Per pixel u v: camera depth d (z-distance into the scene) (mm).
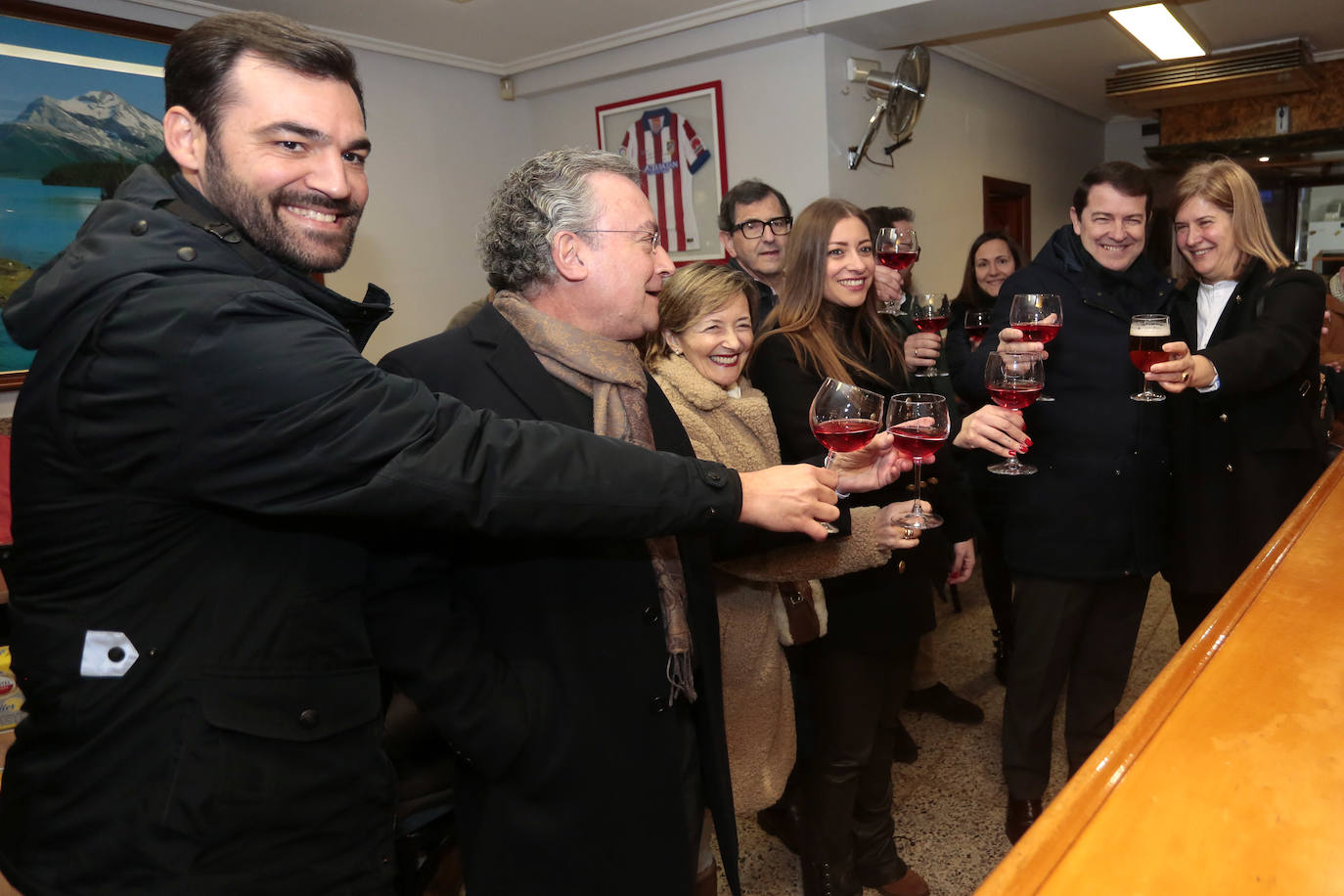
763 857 2180
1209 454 1995
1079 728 2152
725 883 2070
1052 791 2371
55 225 3053
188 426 808
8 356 2959
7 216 2938
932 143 5086
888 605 1688
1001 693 2934
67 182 3072
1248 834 656
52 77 3016
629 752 1106
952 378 3160
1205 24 4973
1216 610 1044
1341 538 1302
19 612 901
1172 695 861
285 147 901
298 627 910
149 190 912
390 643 1042
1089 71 5918
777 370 1705
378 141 4242
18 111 2941
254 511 827
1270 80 5375
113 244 847
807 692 1964
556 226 1090
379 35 4062
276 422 795
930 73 5051
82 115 3098
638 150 4660
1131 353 1842
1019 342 1844
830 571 1490
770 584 1619
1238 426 1966
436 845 1511
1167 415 2059
